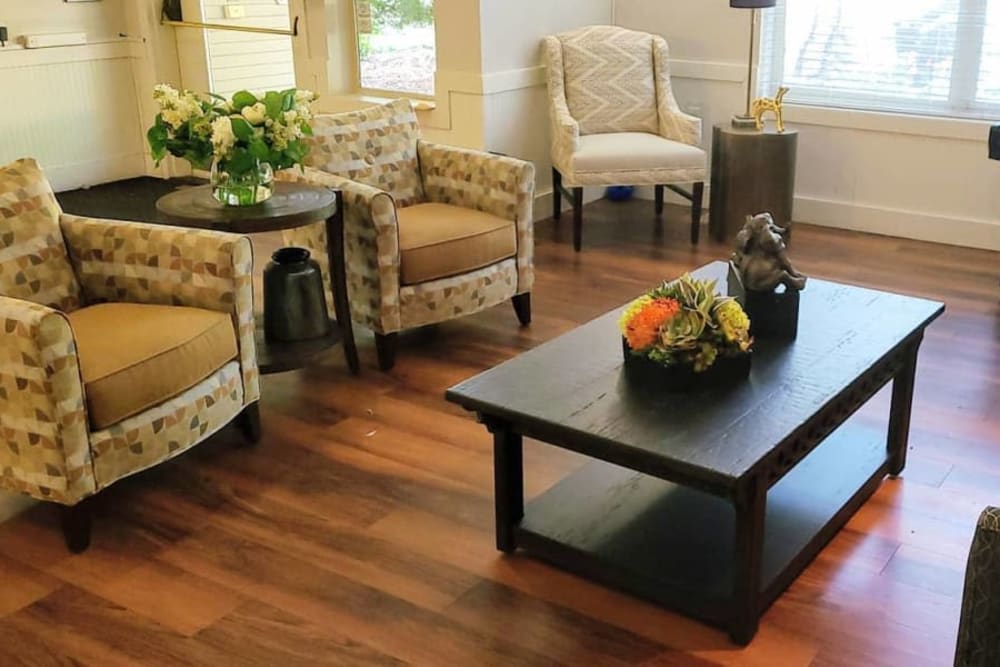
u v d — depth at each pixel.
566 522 2.62
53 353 2.46
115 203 6.19
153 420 2.75
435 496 2.91
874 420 3.24
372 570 2.58
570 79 5.27
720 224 5.12
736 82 5.45
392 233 3.59
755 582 2.26
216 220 3.22
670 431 2.25
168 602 2.47
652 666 2.22
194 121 3.28
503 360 3.80
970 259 4.81
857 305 2.95
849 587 2.47
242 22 6.59
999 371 3.61
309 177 3.76
